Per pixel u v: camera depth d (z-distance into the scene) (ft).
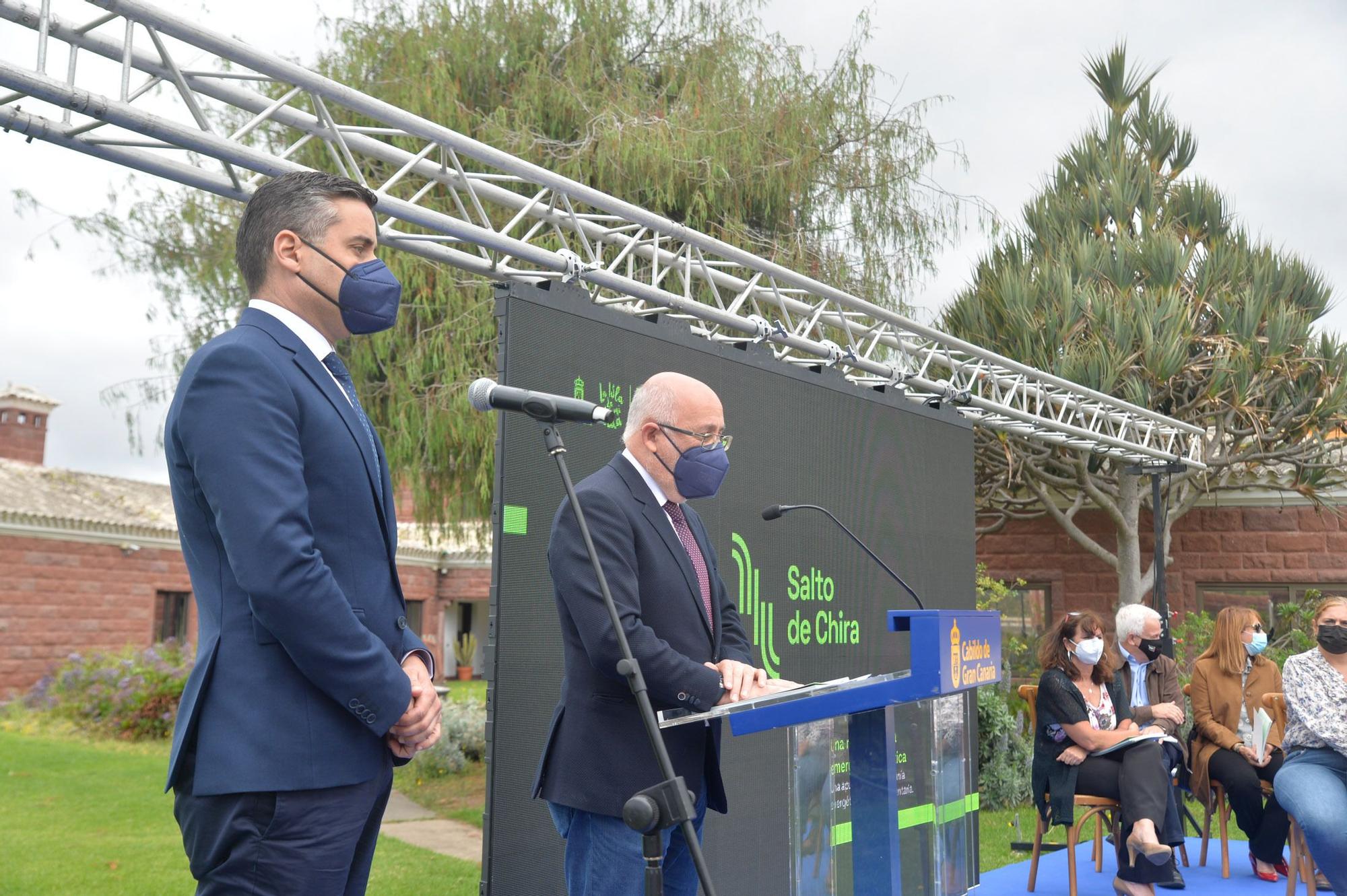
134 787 30.78
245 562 5.56
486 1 29.63
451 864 22.61
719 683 7.91
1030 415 24.89
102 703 43.93
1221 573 38.47
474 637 84.43
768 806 16.85
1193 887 19.42
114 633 56.65
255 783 5.69
